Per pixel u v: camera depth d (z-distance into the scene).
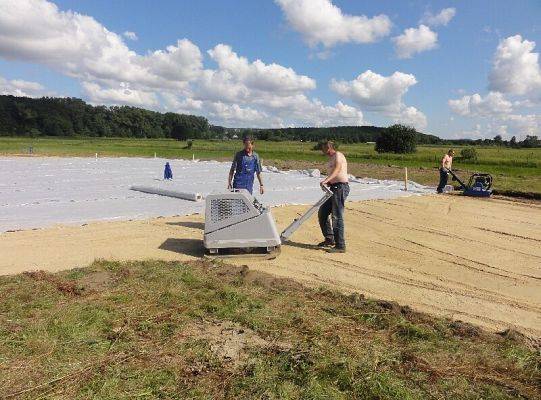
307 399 3.29
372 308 5.07
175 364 3.76
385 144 57.25
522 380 3.69
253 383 3.48
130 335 4.23
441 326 4.64
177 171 22.83
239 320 4.66
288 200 13.07
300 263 6.96
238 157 9.00
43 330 4.23
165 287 5.53
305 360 3.82
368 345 4.19
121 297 5.14
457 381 3.62
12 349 3.87
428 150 65.19
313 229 9.30
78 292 5.27
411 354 4.00
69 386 3.38
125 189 15.09
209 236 6.91
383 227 9.84
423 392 3.45
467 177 22.94
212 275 6.10
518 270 6.96
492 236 9.25
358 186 17.12
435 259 7.46
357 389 3.44
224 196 6.95
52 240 8.02
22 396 3.24
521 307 5.44
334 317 4.82
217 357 3.89
